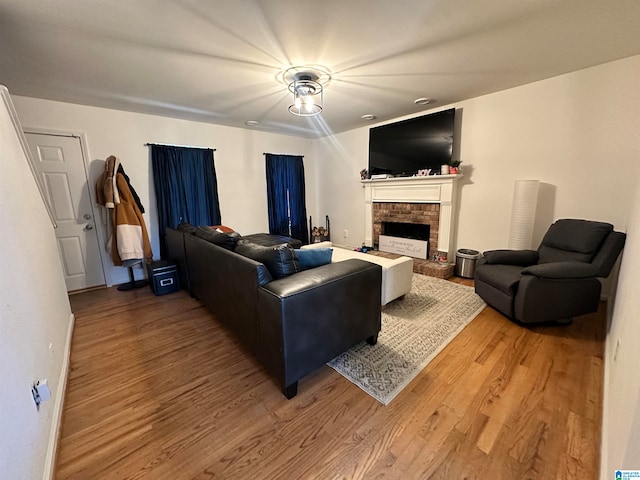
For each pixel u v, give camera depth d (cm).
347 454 126
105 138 341
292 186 533
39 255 176
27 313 131
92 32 180
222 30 181
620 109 247
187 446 131
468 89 303
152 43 195
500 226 339
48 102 303
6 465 85
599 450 124
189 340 225
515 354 196
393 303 284
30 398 114
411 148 396
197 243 260
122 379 179
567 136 278
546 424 138
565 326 234
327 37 192
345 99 326
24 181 176
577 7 165
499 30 188
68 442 134
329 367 187
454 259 389
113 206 318
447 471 117
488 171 338
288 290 152
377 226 468
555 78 276
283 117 394
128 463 124
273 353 159
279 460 124
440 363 188
